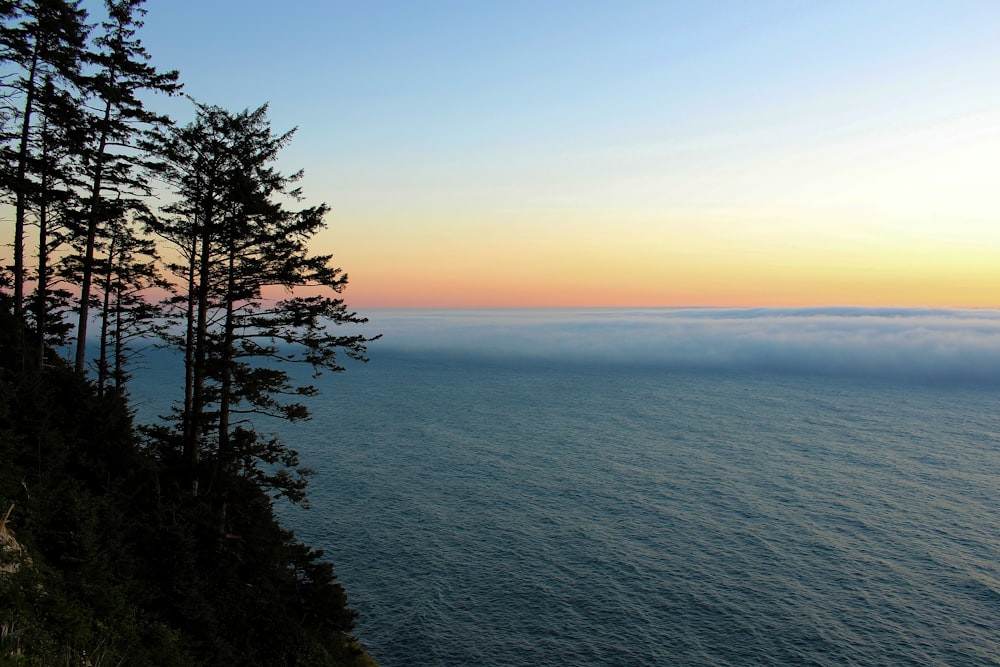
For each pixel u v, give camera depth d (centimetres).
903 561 6412
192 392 2302
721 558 6325
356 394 19450
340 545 6134
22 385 1912
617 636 4659
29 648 1023
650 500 8294
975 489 9294
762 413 17688
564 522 7244
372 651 4319
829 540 6969
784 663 4400
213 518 2186
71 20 2148
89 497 1677
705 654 4475
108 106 2342
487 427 13862
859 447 12569
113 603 1395
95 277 2944
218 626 1900
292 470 8581
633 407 18412
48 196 2352
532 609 5031
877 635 4847
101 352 3241
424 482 8656
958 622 5094
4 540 1255
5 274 2739
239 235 2173
